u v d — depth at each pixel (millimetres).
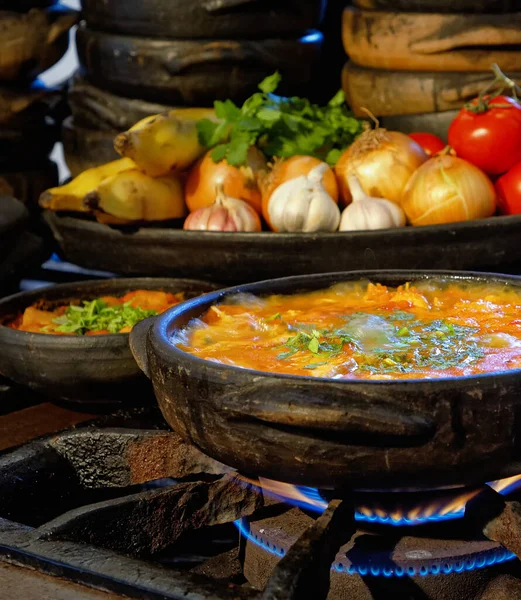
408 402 721
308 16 1740
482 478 772
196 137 1558
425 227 1370
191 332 949
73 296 1416
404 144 1558
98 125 1787
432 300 1056
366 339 911
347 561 869
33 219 1912
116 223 1485
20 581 816
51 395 1243
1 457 1053
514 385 737
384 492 886
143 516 954
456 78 1661
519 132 1499
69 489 1091
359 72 1770
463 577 872
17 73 1837
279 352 878
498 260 1412
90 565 808
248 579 968
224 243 1398
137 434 1051
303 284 1061
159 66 1675
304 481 782
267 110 1578
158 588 765
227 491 1008
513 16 1611
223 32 1668
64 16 1814
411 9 1664
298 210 1462
